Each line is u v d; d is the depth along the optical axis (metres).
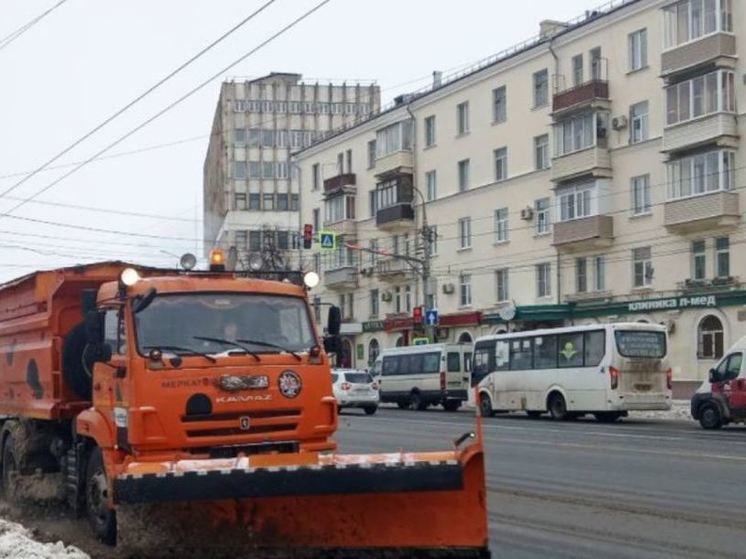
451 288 51.53
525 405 32.50
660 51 39.28
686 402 36.34
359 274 60.28
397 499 8.02
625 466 15.79
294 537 8.10
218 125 96.00
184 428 8.91
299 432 9.34
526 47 46.22
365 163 59.97
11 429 12.29
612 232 41.66
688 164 37.88
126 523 8.03
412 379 41.16
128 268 9.57
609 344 29.59
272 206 90.88
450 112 52.03
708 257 37.44
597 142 41.72
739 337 35.97
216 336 9.41
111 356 9.53
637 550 9.22
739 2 36.44
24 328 11.98
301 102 92.31
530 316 44.38
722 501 11.88
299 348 9.65
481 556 7.92
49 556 8.28
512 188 47.44
